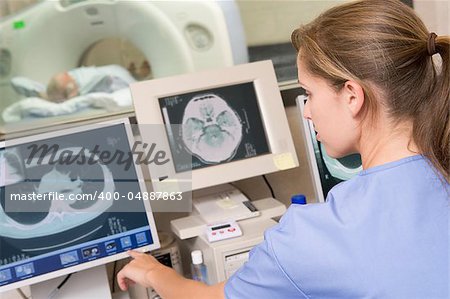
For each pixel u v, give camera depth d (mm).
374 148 777
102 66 1420
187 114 1290
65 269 1137
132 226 1188
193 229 1229
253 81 1354
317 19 819
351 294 702
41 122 1390
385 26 735
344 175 1358
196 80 1305
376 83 738
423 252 688
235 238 1188
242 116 1335
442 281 678
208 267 1204
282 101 1475
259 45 1525
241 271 815
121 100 1438
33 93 1380
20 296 1300
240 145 1322
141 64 1447
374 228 711
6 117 1371
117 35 1419
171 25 1450
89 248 1153
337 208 751
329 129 809
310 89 808
